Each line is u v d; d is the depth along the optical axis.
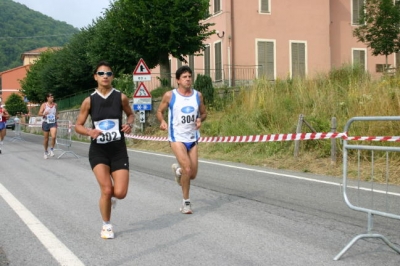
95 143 5.38
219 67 27.73
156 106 20.42
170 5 20.88
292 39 28.66
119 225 6.07
